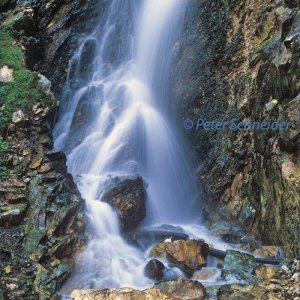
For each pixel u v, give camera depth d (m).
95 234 6.99
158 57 11.00
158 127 10.34
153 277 6.14
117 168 9.50
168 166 9.84
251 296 5.40
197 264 6.47
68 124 10.74
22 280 5.55
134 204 7.88
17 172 6.99
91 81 11.67
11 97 7.78
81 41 11.88
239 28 9.24
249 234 7.90
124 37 11.88
